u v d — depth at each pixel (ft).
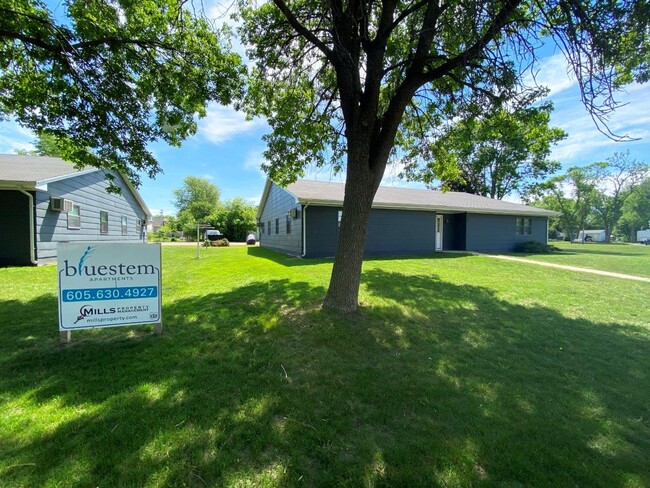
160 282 12.87
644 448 7.11
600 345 13.26
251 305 17.07
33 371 9.73
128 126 20.43
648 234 180.34
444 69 14.47
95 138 20.17
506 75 14.84
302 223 41.04
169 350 11.44
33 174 32.73
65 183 36.06
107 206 47.88
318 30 16.35
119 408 7.84
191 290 21.33
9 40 16.44
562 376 10.45
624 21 11.75
